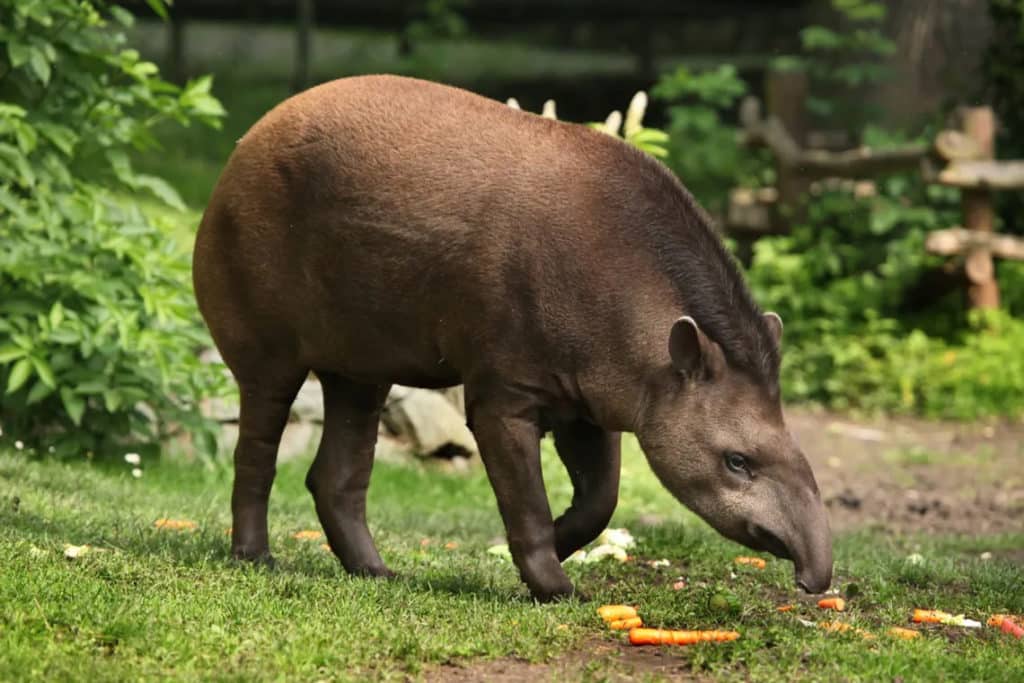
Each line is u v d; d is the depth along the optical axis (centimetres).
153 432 1600
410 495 1603
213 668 750
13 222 1453
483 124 965
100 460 1522
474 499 1628
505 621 881
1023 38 2641
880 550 1355
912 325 2527
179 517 1225
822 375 2400
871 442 2131
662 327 916
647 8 3797
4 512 1089
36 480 1295
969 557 1366
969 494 1817
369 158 970
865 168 2577
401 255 955
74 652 758
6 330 1438
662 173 961
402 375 1007
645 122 3753
